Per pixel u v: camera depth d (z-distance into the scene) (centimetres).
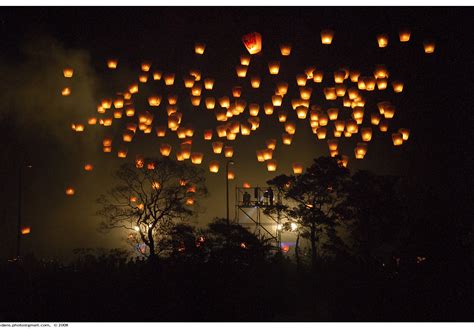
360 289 1391
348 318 1270
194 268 1410
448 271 1345
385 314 1270
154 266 1464
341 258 1573
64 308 1327
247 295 1376
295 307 1359
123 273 1523
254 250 1569
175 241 1609
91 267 1570
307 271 1609
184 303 1335
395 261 1439
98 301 1360
